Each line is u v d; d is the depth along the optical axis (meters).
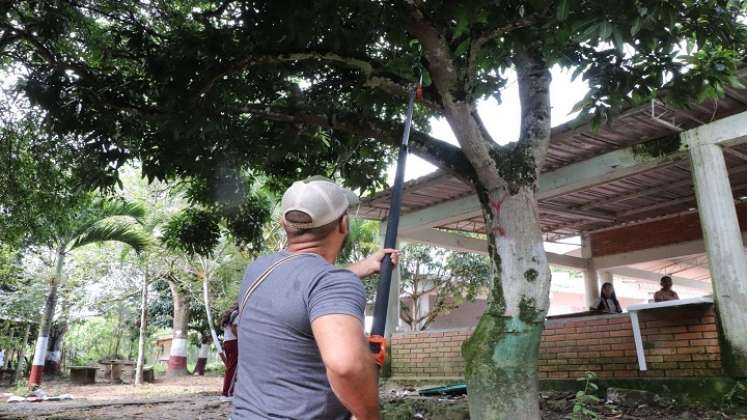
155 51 5.93
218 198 7.63
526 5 4.43
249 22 5.30
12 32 6.34
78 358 29.33
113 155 6.61
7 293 18.52
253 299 1.69
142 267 16.47
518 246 4.87
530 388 4.65
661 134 7.83
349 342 1.41
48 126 6.49
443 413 6.41
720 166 7.21
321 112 5.97
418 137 5.61
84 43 7.66
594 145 8.26
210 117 5.79
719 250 6.95
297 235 1.82
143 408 8.34
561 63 5.72
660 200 11.44
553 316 9.48
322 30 4.88
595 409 6.68
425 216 10.94
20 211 8.86
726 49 5.35
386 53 6.36
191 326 22.61
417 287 18.50
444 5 4.48
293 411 1.51
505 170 5.00
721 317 6.82
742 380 6.55
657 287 23.61
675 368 7.39
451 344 10.14
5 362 20.14
